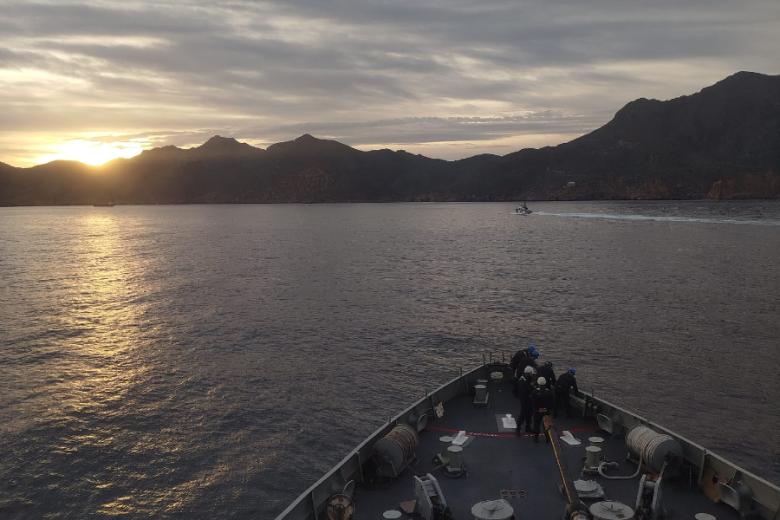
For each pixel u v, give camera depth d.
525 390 17.89
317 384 41.50
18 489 27.56
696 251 125.12
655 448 14.66
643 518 12.77
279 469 29.38
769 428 33.00
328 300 73.69
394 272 100.94
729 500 13.51
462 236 185.00
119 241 186.25
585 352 48.31
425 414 18.66
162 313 66.75
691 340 51.69
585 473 15.23
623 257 117.06
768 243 139.50
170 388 40.91
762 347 49.22
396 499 14.39
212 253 140.50
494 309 66.31
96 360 47.72
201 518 25.42
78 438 32.81
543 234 185.62
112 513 25.77
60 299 76.75
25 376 43.53
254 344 52.59
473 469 15.84
